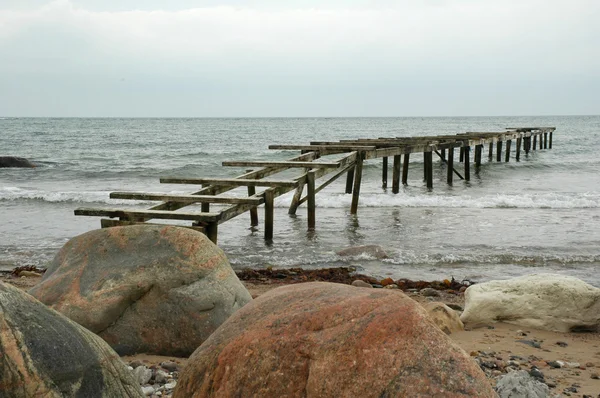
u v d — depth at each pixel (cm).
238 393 303
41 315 287
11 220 1611
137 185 2517
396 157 2052
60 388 268
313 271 1059
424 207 1788
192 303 548
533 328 707
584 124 11769
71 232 1455
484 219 1585
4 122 14838
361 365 284
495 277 1045
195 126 11300
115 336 546
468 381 273
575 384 521
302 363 296
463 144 2466
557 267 1107
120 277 557
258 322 325
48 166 3225
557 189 2255
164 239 579
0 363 258
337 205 1811
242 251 1245
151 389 468
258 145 5353
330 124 12288
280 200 1891
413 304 305
